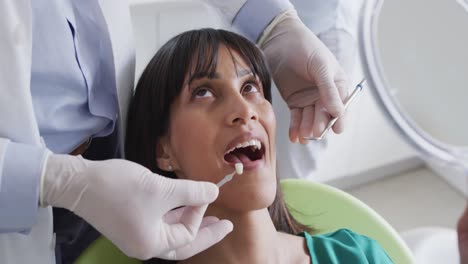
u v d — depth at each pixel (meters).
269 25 1.21
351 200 1.33
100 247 1.14
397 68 0.65
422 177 2.44
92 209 0.84
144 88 1.05
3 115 0.82
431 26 0.66
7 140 0.81
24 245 0.92
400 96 0.64
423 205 2.32
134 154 1.10
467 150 0.63
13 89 0.81
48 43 0.89
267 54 1.21
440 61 0.66
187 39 1.02
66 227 1.14
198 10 1.58
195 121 0.97
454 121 0.64
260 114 0.98
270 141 0.99
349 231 1.14
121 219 0.84
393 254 1.24
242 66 1.00
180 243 0.88
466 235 0.72
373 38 0.65
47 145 0.96
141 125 1.06
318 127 1.07
